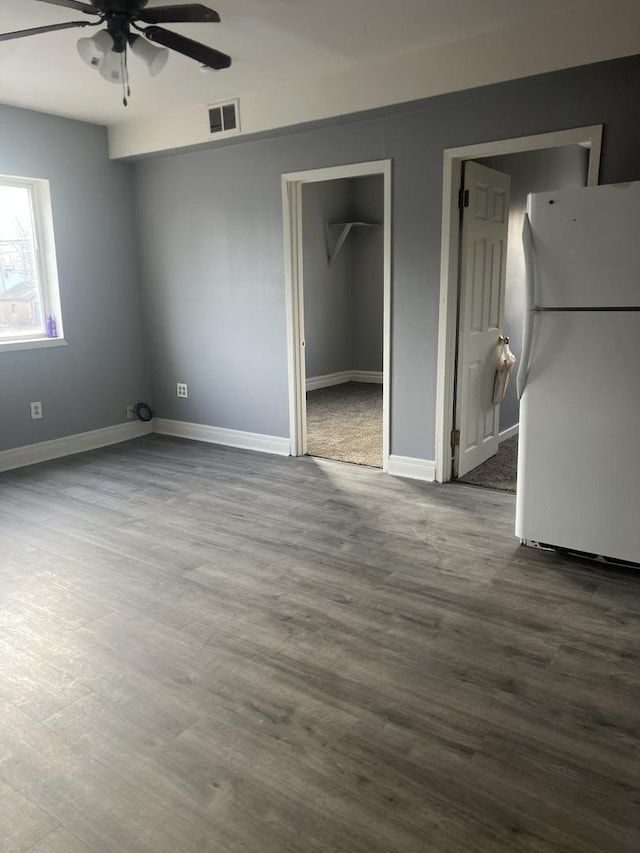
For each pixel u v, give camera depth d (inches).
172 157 196.9
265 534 134.3
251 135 170.2
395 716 79.7
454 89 133.6
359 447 200.4
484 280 165.9
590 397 110.2
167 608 105.8
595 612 102.6
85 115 183.9
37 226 188.2
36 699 83.7
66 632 99.2
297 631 98.6
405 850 61.2
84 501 156.3
